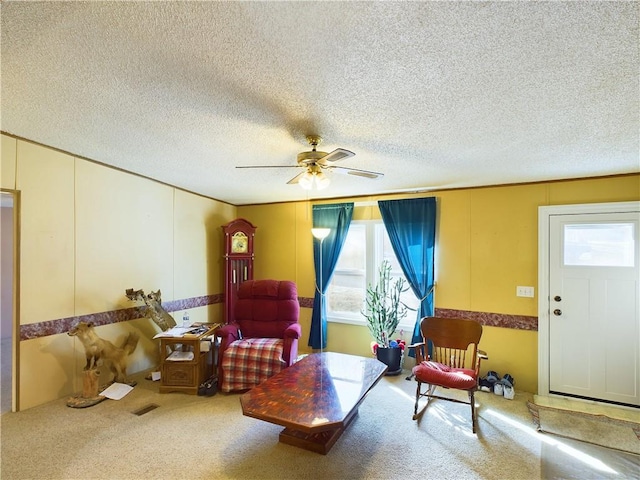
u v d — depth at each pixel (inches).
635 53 52.4
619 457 86.4
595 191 124.3
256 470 80.4
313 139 92.7
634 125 79.7
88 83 68.6
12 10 47.4
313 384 93.6
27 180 108.5
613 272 120.1
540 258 131.6
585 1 42.3
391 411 111.7
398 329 159.6
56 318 116.9
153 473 78.9
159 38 53.2
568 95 66.6
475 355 112.3
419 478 77.7
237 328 141.6
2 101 77.2
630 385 117.3
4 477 76.8
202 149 108.4
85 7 46.6
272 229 197.2
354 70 60.2
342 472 79.7
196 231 177.8
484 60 55.8
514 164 112.6
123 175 139.2
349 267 179.0
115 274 136.6
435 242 152.9
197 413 109.3
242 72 62.2
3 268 204.7
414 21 47.1
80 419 104.2
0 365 154.2
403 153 104.5
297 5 44.7
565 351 126.9
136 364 145.6
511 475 79.1
